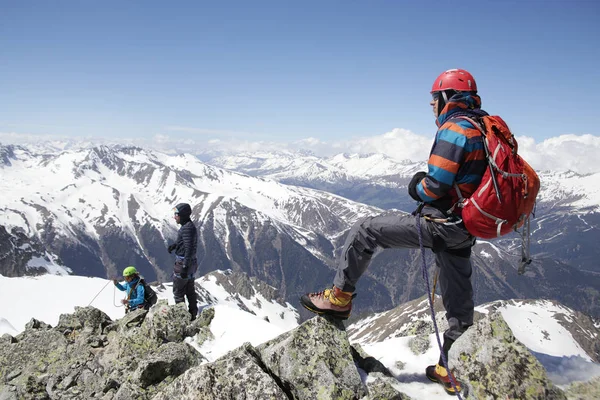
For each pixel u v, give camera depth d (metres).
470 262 5.49
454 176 4.57
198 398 4.98
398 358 7.21
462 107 5.03
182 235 13.49
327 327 5.88
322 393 5.29
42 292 36.34
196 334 10.92
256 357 5.93
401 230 5.12
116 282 14.09
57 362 9.36
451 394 5.54
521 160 4.54
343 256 5.57
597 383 4.83
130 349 9.05
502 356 5.02
